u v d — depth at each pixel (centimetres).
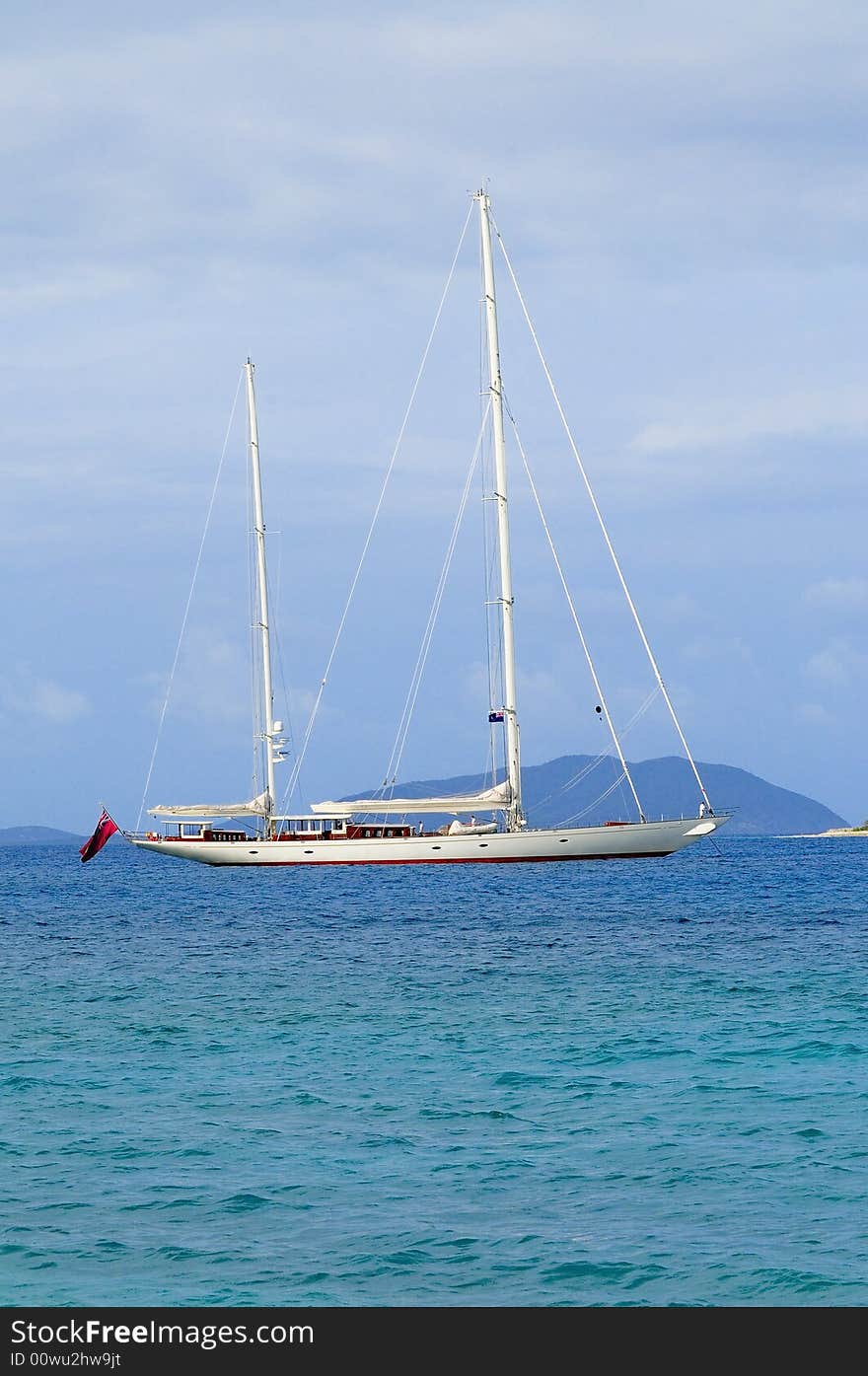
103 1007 5825
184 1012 5669
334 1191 3238
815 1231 2939
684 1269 2756
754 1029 5097
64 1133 3738
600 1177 3322
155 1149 3584
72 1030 5259
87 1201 3178
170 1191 3247
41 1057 4731
